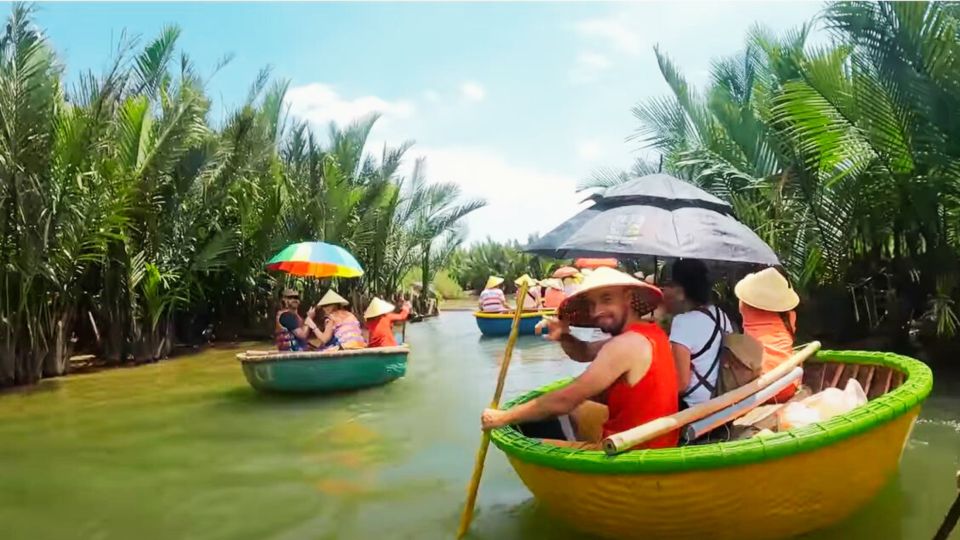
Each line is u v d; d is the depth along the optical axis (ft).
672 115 42.55
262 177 51.75
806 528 12.80
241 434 22.40
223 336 53.93
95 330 40.50
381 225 64.54
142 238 41.81
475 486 14.10
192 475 18.30
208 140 42.73
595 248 14.78
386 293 68.85
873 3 27.63
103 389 31.48
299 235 53.36
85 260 37.24
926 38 26.86
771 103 35.86
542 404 12.85
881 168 30.01
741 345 13.98
